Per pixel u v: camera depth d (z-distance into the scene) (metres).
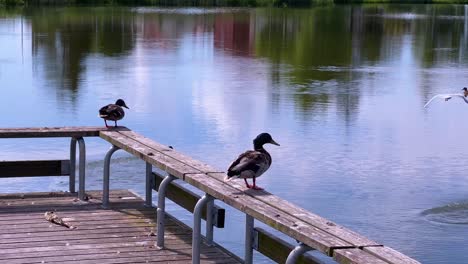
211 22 58.97
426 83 29.39
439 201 12.84
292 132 18.56
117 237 8.20
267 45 44.31
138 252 7.74
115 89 25.34
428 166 15.41
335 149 16.77
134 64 33.34
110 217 8.94
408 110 22.94
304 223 5.79
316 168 14.89
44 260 7.41
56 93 24.06
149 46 41.91
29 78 27.72
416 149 17.16
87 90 24.94
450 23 65.94
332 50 42.47
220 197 6.62
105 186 9.28
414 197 13.06
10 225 8.52
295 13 74.38
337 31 55.16
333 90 26.78
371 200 12.83
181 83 27.41
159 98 23.55
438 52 42.50
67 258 7.48
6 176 9.62
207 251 7.78
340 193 13.19
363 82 29.33
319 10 82.38
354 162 15.57
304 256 5.96
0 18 56.69
